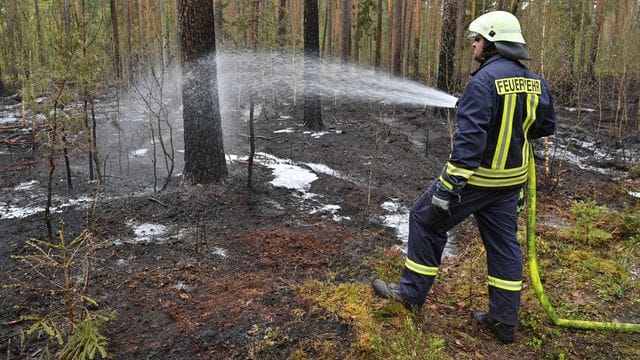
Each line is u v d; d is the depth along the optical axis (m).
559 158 8.24
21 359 2.85
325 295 3.34
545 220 5.26
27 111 11.56
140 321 3.20
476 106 2.66
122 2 16.31
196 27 5.62
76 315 3.22
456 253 4.44
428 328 3.10
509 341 3.01
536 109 2.86
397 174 7.09
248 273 3.86
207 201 5.49
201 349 2.87
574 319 3.26
